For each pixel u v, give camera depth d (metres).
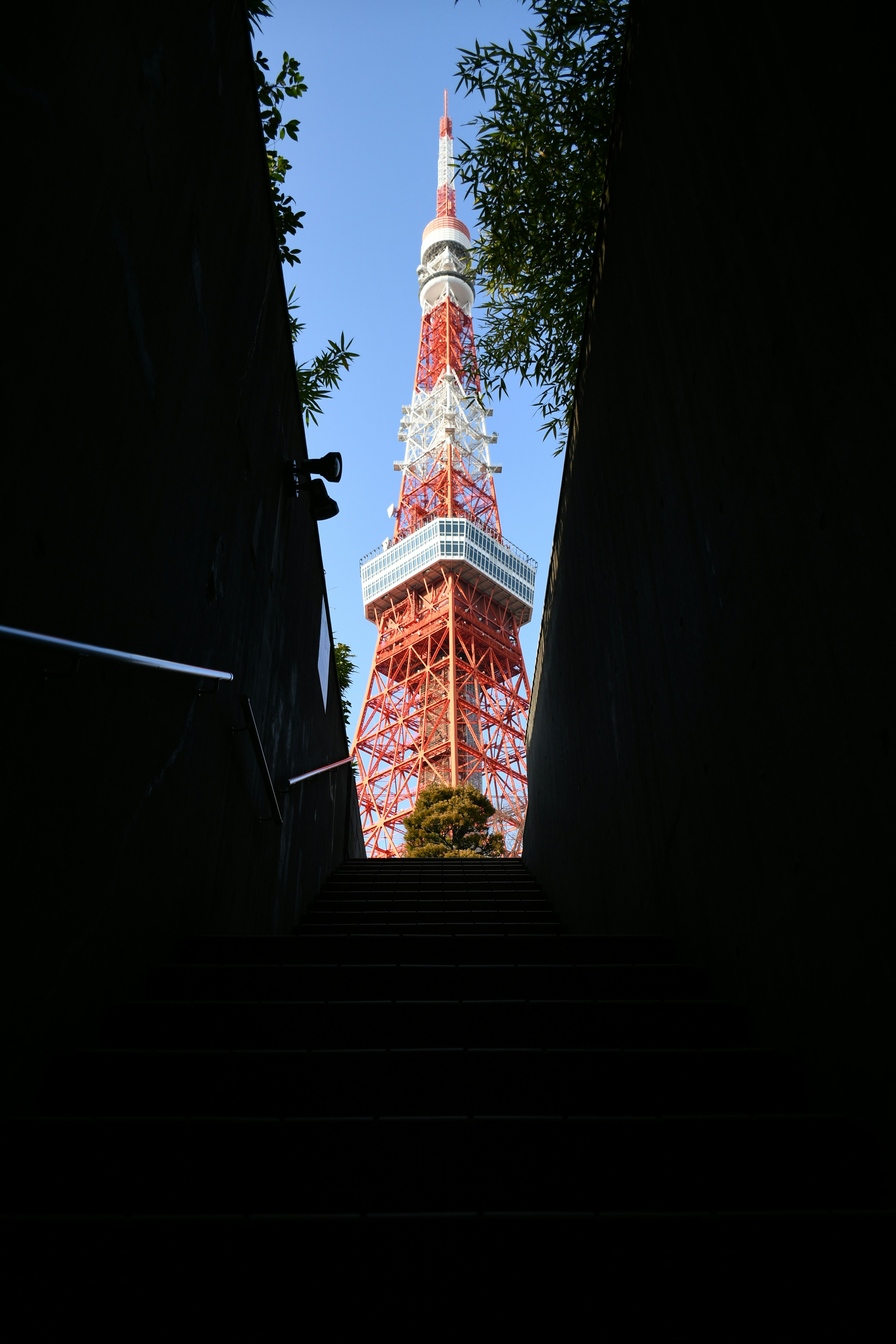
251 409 4.18
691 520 3.19
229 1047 2.38
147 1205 1.63
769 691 2.44
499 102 6.54
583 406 5.40
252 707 4.45
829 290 1.94
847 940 1.96
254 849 4.61
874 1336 1.33
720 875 2.92
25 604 1.88
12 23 1.75
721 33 2.61
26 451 1.85
